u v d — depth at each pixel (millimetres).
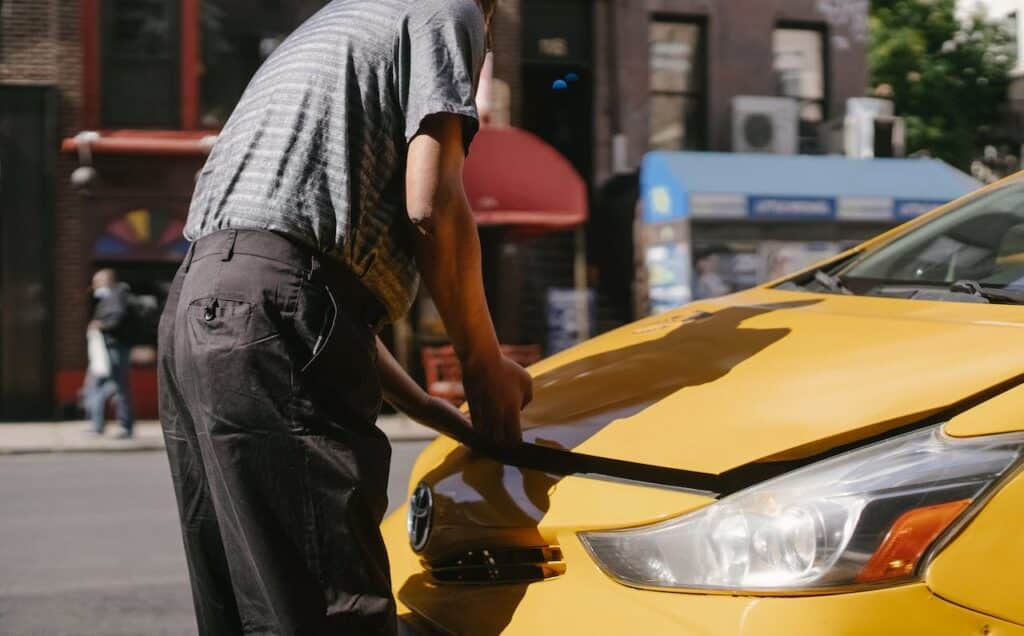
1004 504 1557
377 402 1890
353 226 1820
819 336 2086
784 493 1596
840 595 1509
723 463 1660
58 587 5004
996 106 21156
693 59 17094
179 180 14445
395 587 2102
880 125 16859
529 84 16797
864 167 16078
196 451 1934
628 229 15984
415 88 1830
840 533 1539
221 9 14805
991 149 21094
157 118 14664
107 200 14297
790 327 2193
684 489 1687
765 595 1536
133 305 12531
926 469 1571
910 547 1526
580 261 14898
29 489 8422
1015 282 2371
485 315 1936
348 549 1748
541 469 1933
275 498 1738
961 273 2506
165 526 6578
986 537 1542
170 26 14680
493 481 1980
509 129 14734
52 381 14195
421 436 12062
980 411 1622
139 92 14633
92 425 12672
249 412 1740
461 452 2160
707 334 2281
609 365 2244
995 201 2734
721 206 14938
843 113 17641
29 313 14164
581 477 1836
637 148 16719
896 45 20750
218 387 1751
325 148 1832
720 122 17047
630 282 15961
